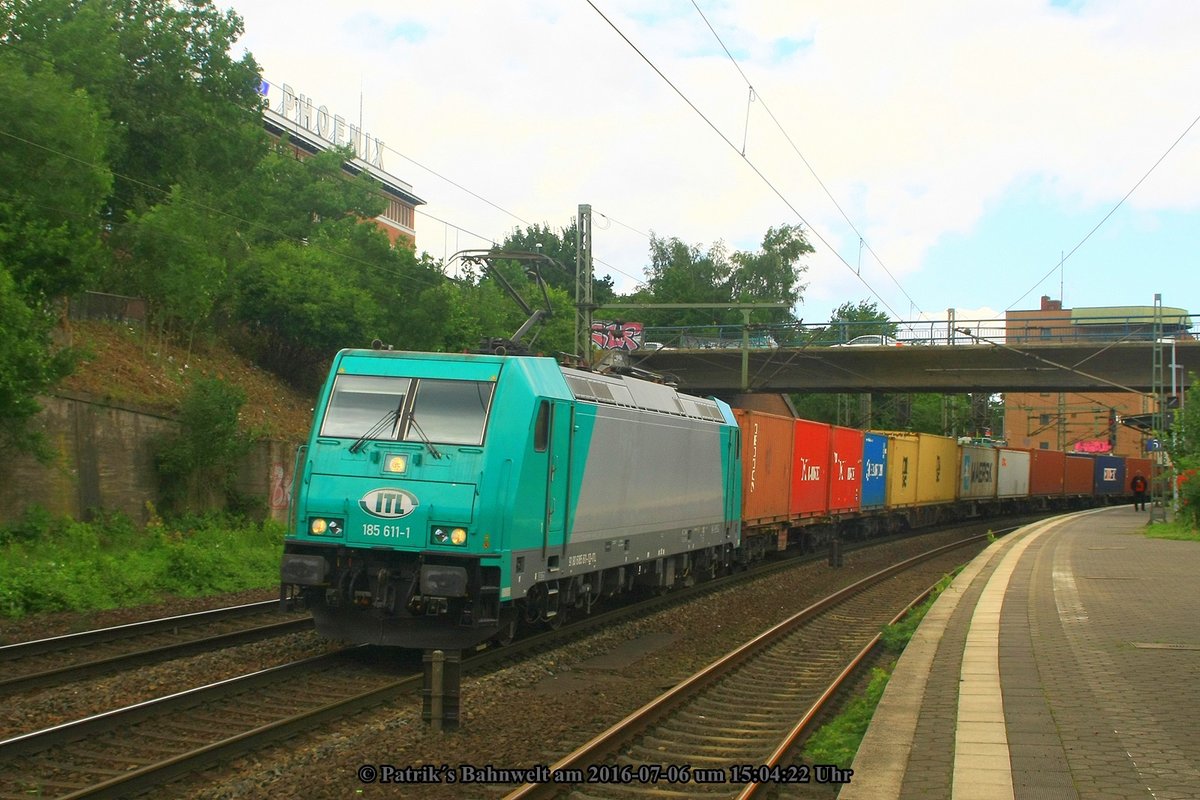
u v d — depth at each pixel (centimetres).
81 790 711
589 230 2948
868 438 3462
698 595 2020
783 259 6969
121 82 3066
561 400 1341
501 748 877
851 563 2884
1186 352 3859
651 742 921
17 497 1931
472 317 3834
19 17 2644
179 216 2681
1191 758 711
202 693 1004
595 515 1470
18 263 1930
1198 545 2839
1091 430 8994
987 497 4966
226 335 3259
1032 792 634
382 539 1205
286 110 6706
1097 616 1434
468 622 1176
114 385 2355
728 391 4556
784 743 867
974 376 4175
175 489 2333
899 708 880
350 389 1295
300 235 4491
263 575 2048
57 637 1255
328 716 959
